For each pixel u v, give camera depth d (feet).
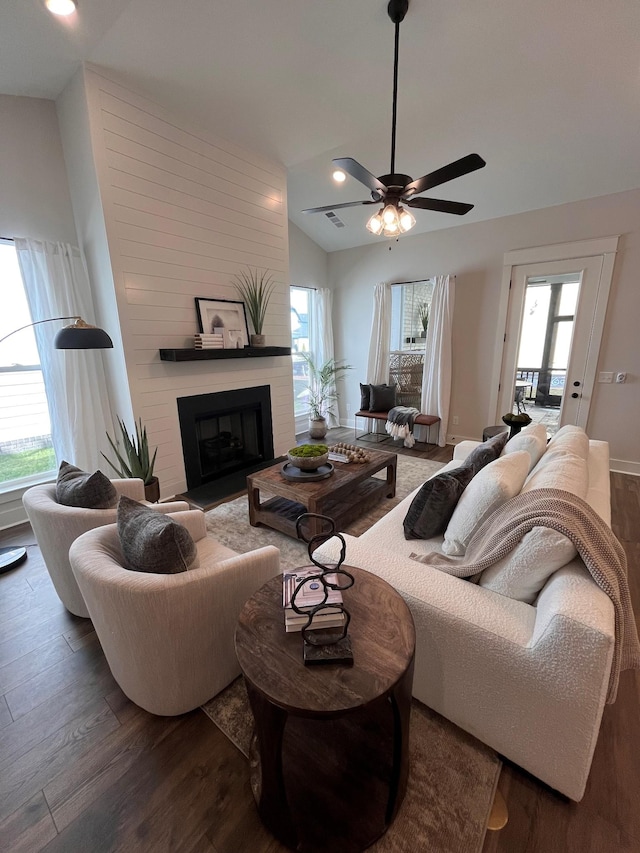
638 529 8.97
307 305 18.71
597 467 7.02
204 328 11.14
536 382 14.11
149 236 9.64
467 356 15.48
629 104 8.75
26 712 4.78
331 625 3.47
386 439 17.61
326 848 3.29
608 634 2.99
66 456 10.12
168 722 4.62
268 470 9.39
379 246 17.21
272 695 2.90
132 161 9.07
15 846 3.49
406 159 11.68
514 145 10.52
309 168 12.99
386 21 7.04
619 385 12.48
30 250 9.00
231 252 11.78
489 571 4.29
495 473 4.97
